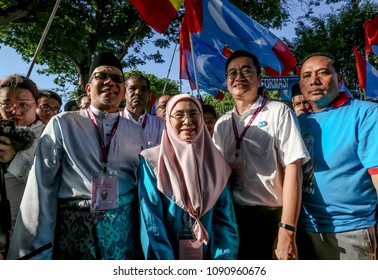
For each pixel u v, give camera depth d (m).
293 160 2.30
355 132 2.32
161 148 2.34
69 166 2.24
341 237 2.30
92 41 12.62
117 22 13.05
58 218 2.26
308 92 2.56
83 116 2.43
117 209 2.21
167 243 2.14
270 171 2.43
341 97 2.51
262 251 2.43
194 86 5.94
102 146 2.36
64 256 2.14
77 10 11.90
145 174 2.30
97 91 2.42
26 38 12.33
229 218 2.33
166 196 2.22
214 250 2.24
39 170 2.22
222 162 2.41
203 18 4.74
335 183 2.33
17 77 2.54
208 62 5.85
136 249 2.30
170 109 2.37
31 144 2.35
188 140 2.30
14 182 2.40
